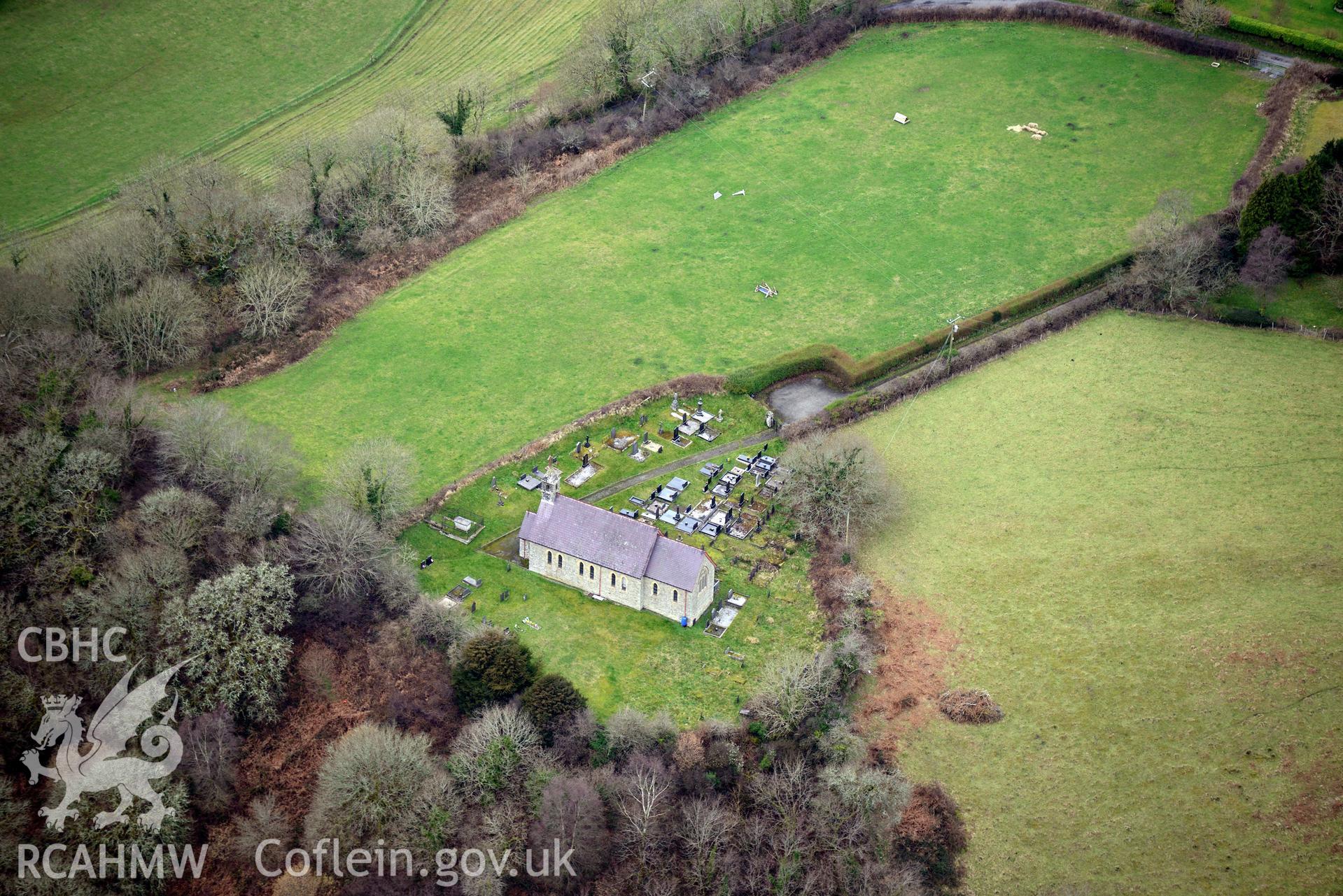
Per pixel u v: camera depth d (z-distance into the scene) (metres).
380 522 168.75
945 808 140.75
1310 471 178.50
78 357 188.50
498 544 172.75
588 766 143.62
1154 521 173.00
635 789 138.38
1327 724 144.75
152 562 155.75
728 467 185.75
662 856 136.75
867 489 172.00
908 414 193.00
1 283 193.12
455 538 173.12
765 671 154.88
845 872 134.62
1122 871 134.88
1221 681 151.00
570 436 189.62
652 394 196.12
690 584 158.00
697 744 144.50
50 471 164.62
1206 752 144.00
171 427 174.38
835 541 172.50
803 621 162.25
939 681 154.62
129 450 172.50
